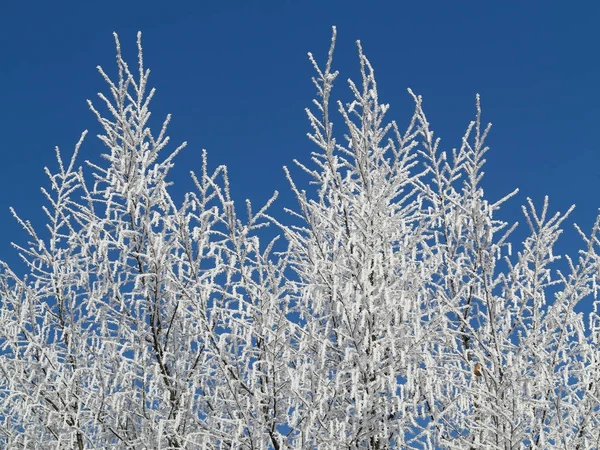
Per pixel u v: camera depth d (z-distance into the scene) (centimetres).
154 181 542
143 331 549
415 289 519
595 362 560
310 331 525
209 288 504
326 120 536
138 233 527
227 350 551
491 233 580
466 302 616
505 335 598
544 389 541
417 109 617
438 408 565
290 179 552
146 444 524
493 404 503
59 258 651
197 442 522
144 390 527
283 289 532
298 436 489
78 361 589
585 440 527
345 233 546
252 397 509
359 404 445
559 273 598
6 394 591
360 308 517
